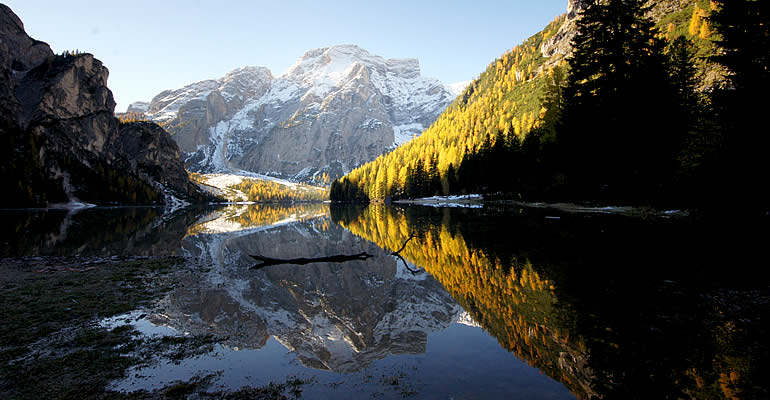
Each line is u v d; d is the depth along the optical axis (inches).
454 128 5157.5
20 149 3705.7
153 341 221.5
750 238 476.1
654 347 176.2
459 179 3216.0
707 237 505.7
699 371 149.9
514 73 5664.4
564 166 1363.2
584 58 1149.7
